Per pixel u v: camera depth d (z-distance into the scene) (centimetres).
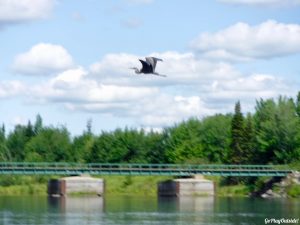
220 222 13925
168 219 14488
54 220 14375
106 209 16750
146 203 18762
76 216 15125
